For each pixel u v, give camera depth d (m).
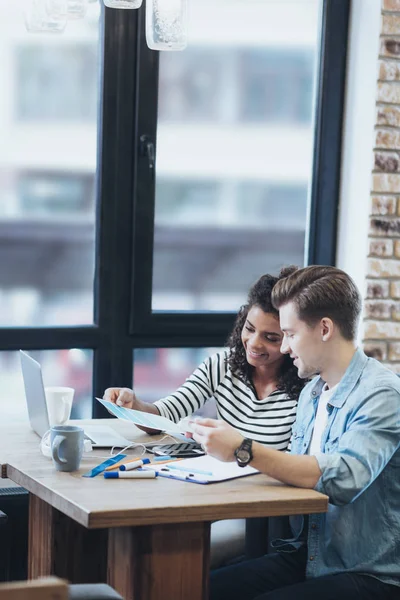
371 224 3.71
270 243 3.91
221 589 2.56
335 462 2.30
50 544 2.56
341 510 2.42
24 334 3.54
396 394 2.41
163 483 2.29
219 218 3.84
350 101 3.84
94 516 2.02
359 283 3.78
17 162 3.58
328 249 3.91
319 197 3.90
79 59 3.59
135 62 3.61
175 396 3.04
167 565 2.21
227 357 3.08
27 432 2.83
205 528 2.24
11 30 3.51
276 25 3.82
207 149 3.79
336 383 2.53
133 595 2.21
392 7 3.64
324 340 2.47
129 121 3.62
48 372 3.62
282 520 2.90
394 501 2.46
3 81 3.53
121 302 3.67
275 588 2.58
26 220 3.61
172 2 2.32
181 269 3.80
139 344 3.71
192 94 3.75
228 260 3.87
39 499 2.61
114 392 2.98
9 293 3.62
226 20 3.77
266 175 3.88
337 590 2.37
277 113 3.87
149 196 3.67
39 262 3.64
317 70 3.86
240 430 2.93
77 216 3.65
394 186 3.73
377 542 2.43
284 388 2.92
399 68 3.69
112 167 3.62
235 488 2.27
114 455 2.58
